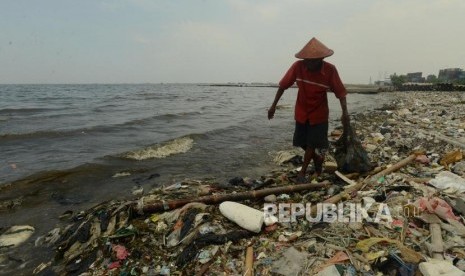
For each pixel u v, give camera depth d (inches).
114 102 1408.7
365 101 1395.2
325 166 232.2
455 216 143.5
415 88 2409.0
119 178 280.8
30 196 239.5
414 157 245.1
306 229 149.1
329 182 208.2
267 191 192.2
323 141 201.5
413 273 104.1
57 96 2054.6
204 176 281.9
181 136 454.9
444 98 1199.6
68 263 149.0
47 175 285.7
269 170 295.3
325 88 191.5
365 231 137.9
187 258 136.0
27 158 347.3
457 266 107.7
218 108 1069.1
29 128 561.9
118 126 577.3
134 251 146.9
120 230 162.9
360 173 218.7
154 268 135.0
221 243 141.6
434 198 151.3
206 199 184.1
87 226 168.9
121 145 417.1
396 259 110.9
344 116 205.9
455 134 358.6
